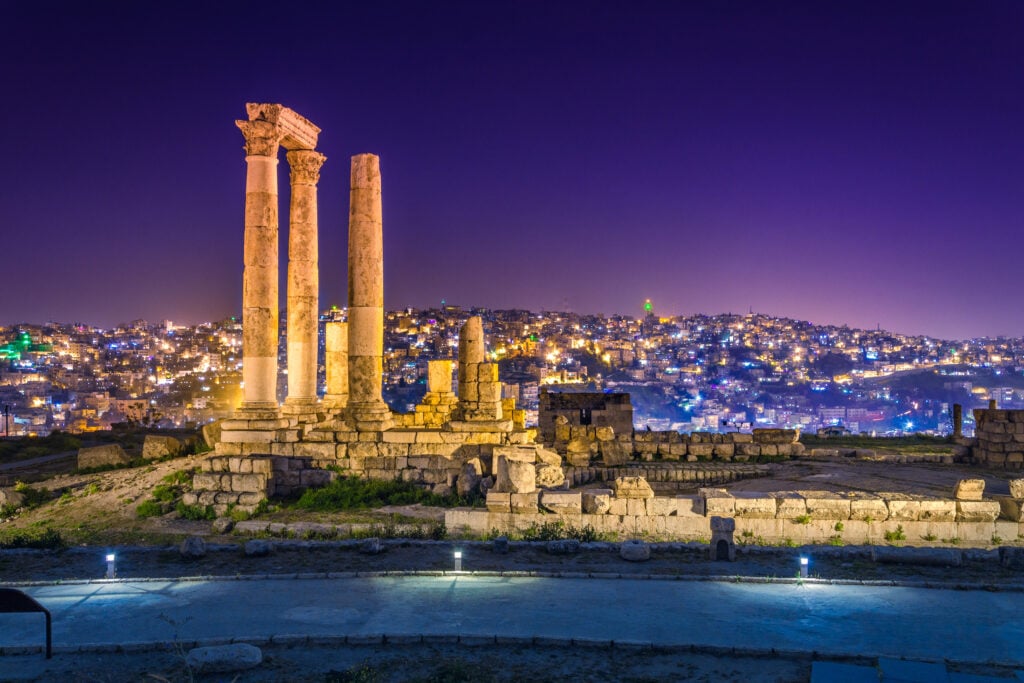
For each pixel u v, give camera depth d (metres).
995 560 22.97
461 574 21.58
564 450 41.03
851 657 15.36
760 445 42.53
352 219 34.66
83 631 17.17
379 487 31.62
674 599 19.33
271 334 33.38
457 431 32.88
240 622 17.69
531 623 17.47
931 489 31.27
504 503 27.78
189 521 29.34
